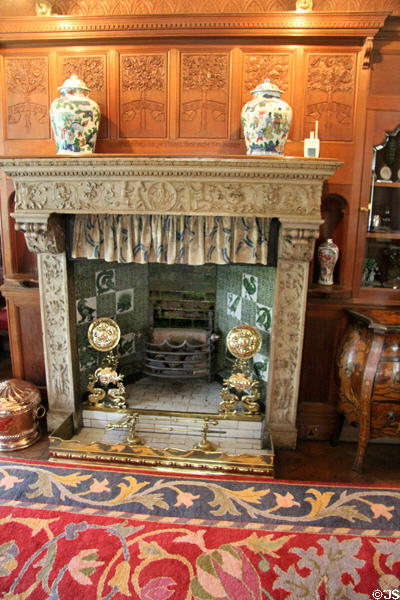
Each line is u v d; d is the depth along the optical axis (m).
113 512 1.73
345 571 1.47
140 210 2.04
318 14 2.02
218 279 2.75
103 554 1.52
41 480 1.94
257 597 1.37
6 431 2.27
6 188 2.44
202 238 2.11
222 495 1.86
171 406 2.46
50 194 2.06
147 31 2.11
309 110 2.18
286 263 2.12
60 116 2.00
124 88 2.23
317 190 1.95
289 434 2.33
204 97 2.20
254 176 1.93
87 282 2.44
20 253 2.58
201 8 2.20
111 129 2.27
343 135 2.20
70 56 2.23
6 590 1.38
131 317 2.77
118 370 2.75
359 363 2.18
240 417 2.36
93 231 2.19
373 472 2.19
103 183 2.02
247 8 2.19
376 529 1.67
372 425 2.14
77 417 2.43
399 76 2.15
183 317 2.85
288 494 1.88
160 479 1.96
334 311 2.36
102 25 2.11
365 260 2.40
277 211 1.99
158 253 2.14
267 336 2.33
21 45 2.24
